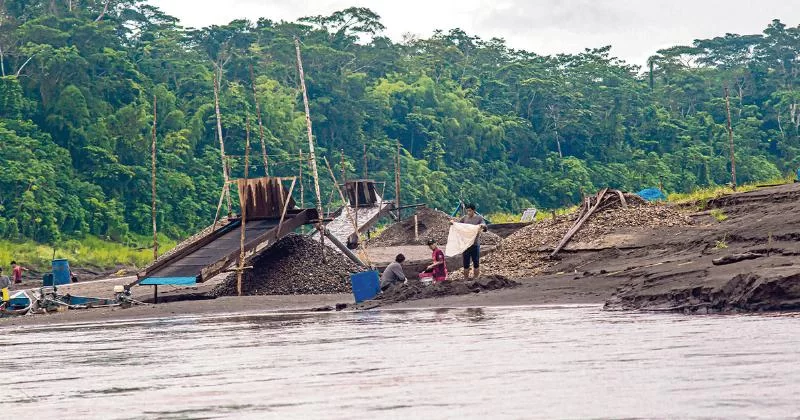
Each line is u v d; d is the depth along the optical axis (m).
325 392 23.78
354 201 131.88
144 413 22.12
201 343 39.41
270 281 76.25
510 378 24.42
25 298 68.75
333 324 46.31
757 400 19.70
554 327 37.56
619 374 24.06
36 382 29.09
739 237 60.38
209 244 78.38
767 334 30.61
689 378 22.83
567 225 75.31
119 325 54.66
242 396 23.88
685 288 42.75
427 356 30.05
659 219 73.00
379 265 90.19
